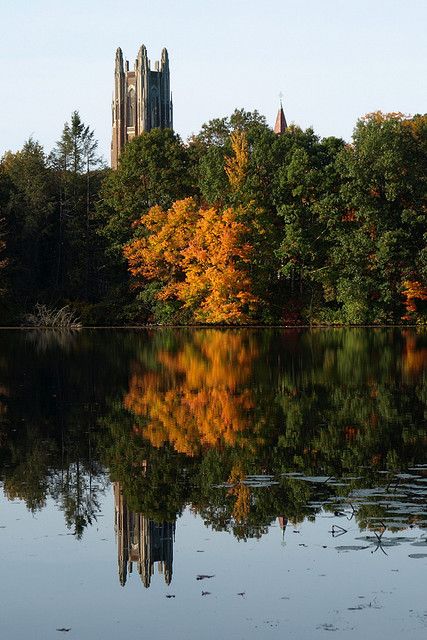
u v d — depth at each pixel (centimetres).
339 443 2123
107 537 1454
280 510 1559
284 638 1067
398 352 4588
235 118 9212
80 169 9856
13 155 10862
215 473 1850
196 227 7675
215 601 1186
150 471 1888
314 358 4319
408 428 2300
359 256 7169
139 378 3544
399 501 1586
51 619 1143
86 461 1991
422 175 7306
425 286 7169
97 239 8862
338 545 1373
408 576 1247
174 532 1470
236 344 5422
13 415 2633
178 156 8444
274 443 2144
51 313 8169
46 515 1577
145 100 16638
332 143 7794
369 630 1083
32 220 8544
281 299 7875
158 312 8006
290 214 7394
